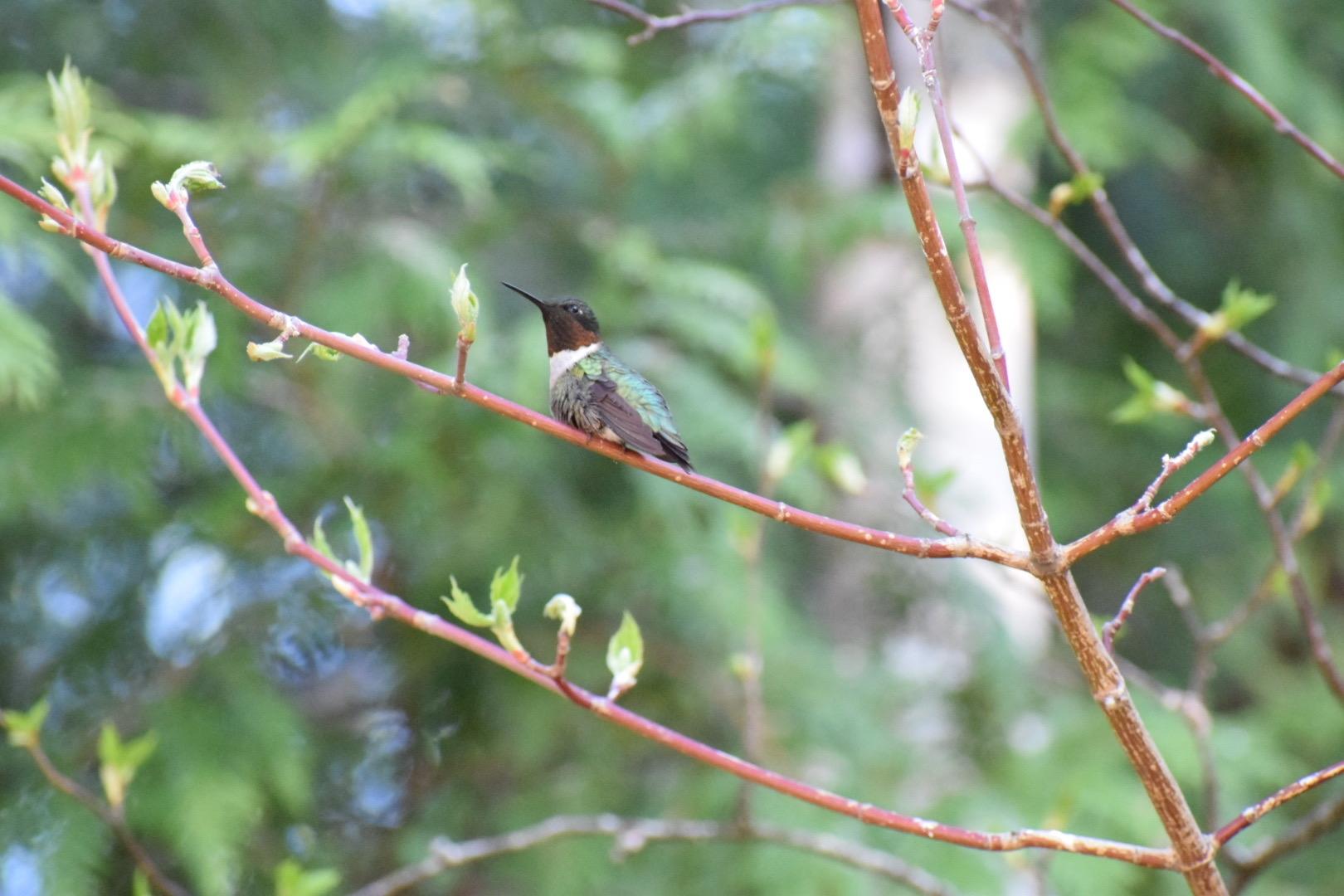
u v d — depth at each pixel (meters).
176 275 4.45
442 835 10.62
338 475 11.08
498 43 11.54
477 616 4.63
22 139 8.70
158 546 11.13
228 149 10.11
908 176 4.11
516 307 13.97
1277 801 4.53
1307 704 14.84
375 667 12.88
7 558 11.56
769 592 11.21
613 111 11.64
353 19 14.05
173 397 4.77
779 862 9.52
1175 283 16.56
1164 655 16.14
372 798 11.59
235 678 10.16
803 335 13.04
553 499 11.57
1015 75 12.16
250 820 9.29
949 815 9.79
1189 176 16.61
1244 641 15.54
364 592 4.74
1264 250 16.19
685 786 10.45
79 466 10.20
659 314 11.46
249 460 12.21
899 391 12.37
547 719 10.89
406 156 11.05
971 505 11.85
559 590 11.20
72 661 10.71
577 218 12.19
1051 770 10.43
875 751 10.71
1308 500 6.77
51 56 12.41
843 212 12.32
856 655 11.99
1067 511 14.83
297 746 9.95
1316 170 15.58
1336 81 16.30
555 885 10.04
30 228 9.54
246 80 12.68
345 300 10.87
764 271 14.12
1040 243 11.89
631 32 14.34
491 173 13.22
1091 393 15.76
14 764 9.57
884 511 11.96
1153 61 15.23
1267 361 6.81
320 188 10.89
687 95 12.42
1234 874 7.12
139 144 9.77
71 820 9.05
